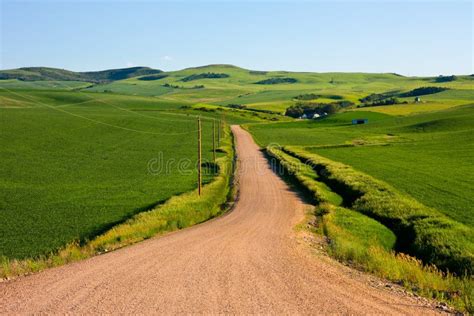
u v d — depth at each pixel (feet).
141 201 144.56
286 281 50.21
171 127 451.53
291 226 105.81
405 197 139.85
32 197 147.33
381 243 95.61
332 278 52.49
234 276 52.24
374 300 44.06
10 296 45.09
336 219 111.86
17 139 294.46
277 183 187.11
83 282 50.06
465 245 85.66
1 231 104.99
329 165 212.43
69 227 109.81
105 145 307.99
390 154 267.59
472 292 49.39
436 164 221.05
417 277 55.72
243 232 95.04
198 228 102.83
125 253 69.67
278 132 459.32
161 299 43.06
